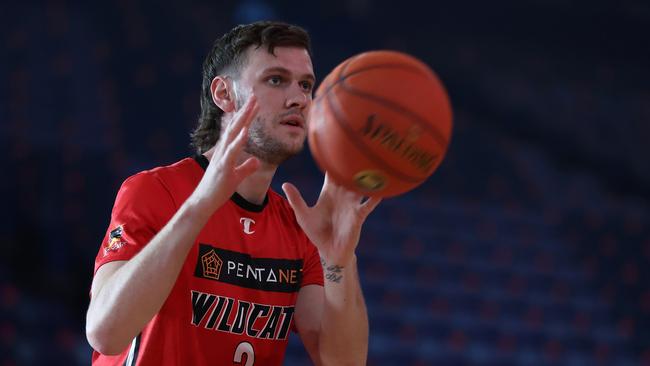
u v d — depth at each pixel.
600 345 16.50
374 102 3.27
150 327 3.86
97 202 16.38
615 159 25.42
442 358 15.02
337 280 4.00
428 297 16.59
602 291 18.36
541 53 30.31
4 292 13.80
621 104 28.28
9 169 16.42
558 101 27.62
